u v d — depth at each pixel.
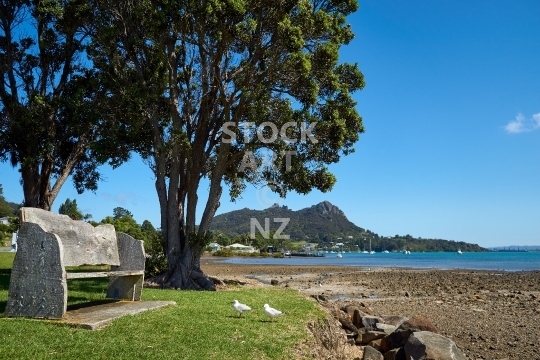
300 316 11.42
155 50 21.20
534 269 57.59
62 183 24.70
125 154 22.19
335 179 21.20
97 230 10.51
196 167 21.47
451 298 24.39
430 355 9.44
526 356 12.52
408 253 192.88
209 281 19.48
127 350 6.86
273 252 102.88
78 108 21.91
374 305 21.62
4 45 23.52
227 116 20.23
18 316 8.20
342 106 20.91
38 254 8.27
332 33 20.14
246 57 20.45
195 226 21.22
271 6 18.73
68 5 22.12
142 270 11.34
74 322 7.91
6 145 23.42
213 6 17.03
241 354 7.52
